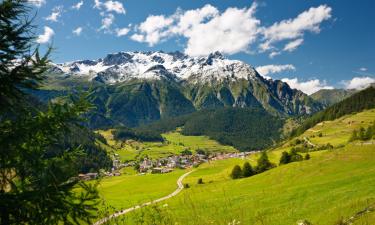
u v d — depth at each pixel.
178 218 13.27
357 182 48.81
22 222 8.98
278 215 36.06
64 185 9.47
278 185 70.88
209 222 14.68
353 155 78.00
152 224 11.57
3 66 9.59
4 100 9.69
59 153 10.23
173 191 107.81
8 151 9.22
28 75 9.77
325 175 69.19
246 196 53.62
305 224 28.27
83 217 9.54
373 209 25.61
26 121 9.70
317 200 42.06
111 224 10.58
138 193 111.12
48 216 9.03
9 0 9.48
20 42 9.79
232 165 158.50
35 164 9.49
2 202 8.78
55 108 9.78
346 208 30.05
